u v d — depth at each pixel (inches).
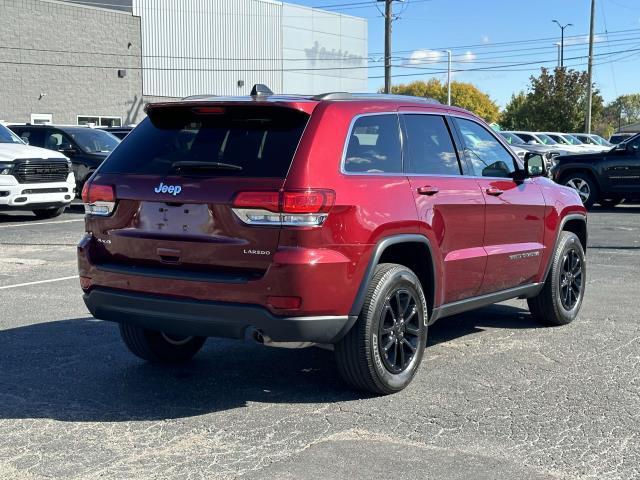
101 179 205.2
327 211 181.0
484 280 239.5
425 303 212.8
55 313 303.7
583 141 1370.6
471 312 311.3
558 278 277.6
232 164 187.0
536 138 1203.2
